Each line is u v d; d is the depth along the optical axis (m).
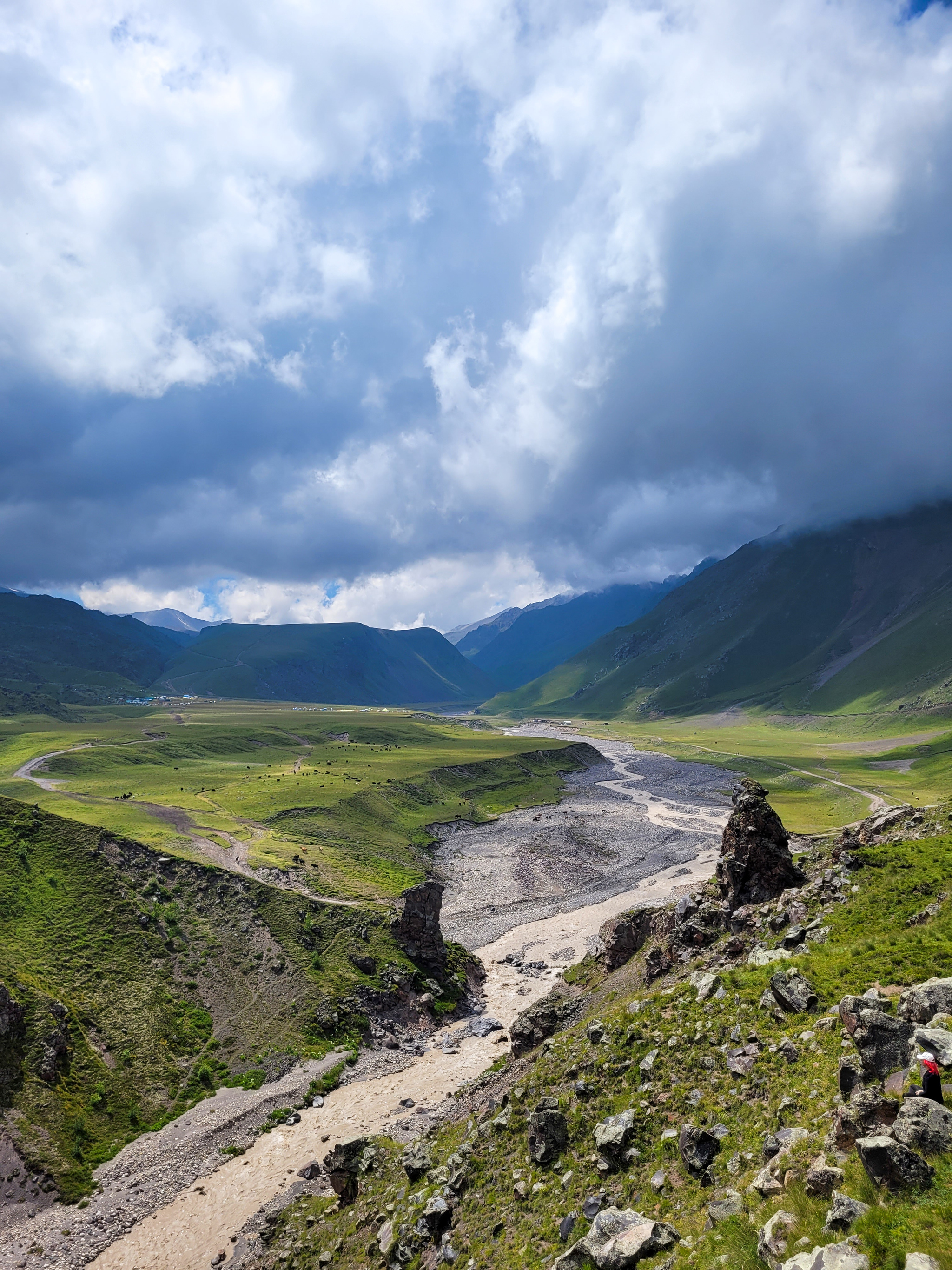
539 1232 33.53
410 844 187.62
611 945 75.19
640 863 180.38
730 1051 37.41
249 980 100.00
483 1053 90.81
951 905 42.03
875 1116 23.84
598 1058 44.00
